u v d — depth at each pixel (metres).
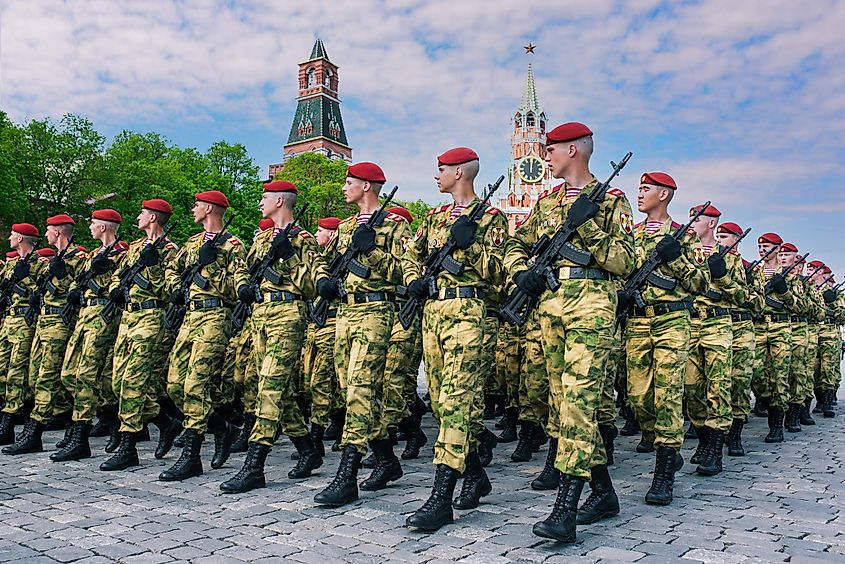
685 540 4.67
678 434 5.85
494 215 5.60
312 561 4.30
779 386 9.20
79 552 4.50
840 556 4.32
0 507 5.67
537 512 5.43
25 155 29.44
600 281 5.03
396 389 6.75
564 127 5.34
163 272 7.80
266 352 6.56
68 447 7.86
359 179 6.64
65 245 9.65
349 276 6.24
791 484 6.45
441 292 5.52
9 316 9.30
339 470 5.78
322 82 116.56
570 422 4.82
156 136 39.28
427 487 6.36
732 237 8.65
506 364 9.03
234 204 37.75
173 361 7.09
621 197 5.07
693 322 7.29
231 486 6.14
